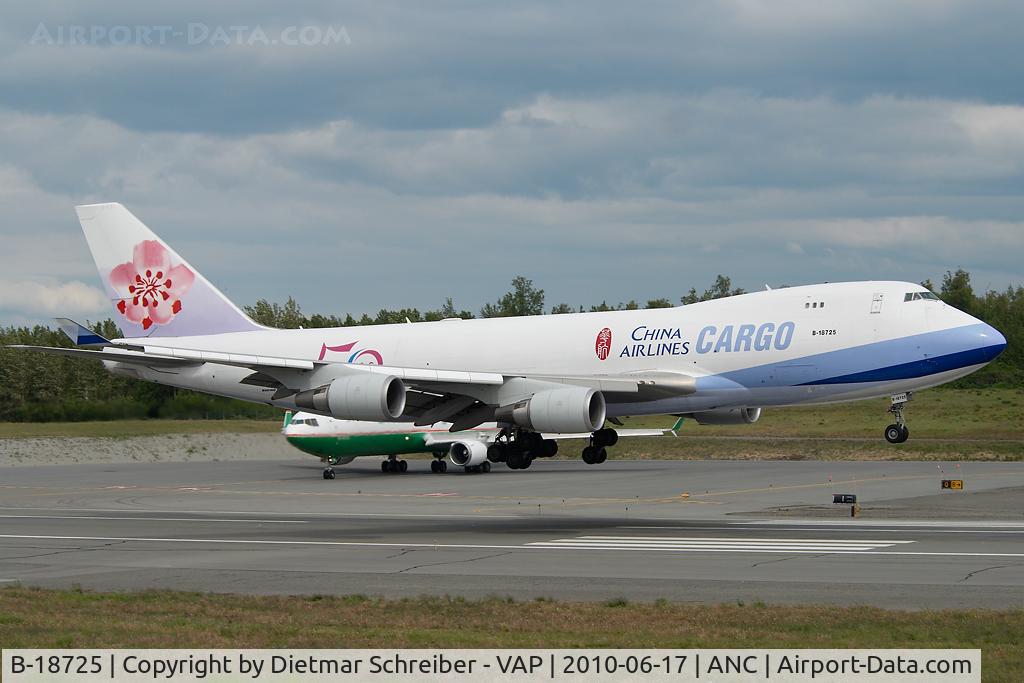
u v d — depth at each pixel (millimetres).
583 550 70250
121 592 55719
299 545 75188
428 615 47250
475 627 44562
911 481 125750
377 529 85688
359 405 92812
